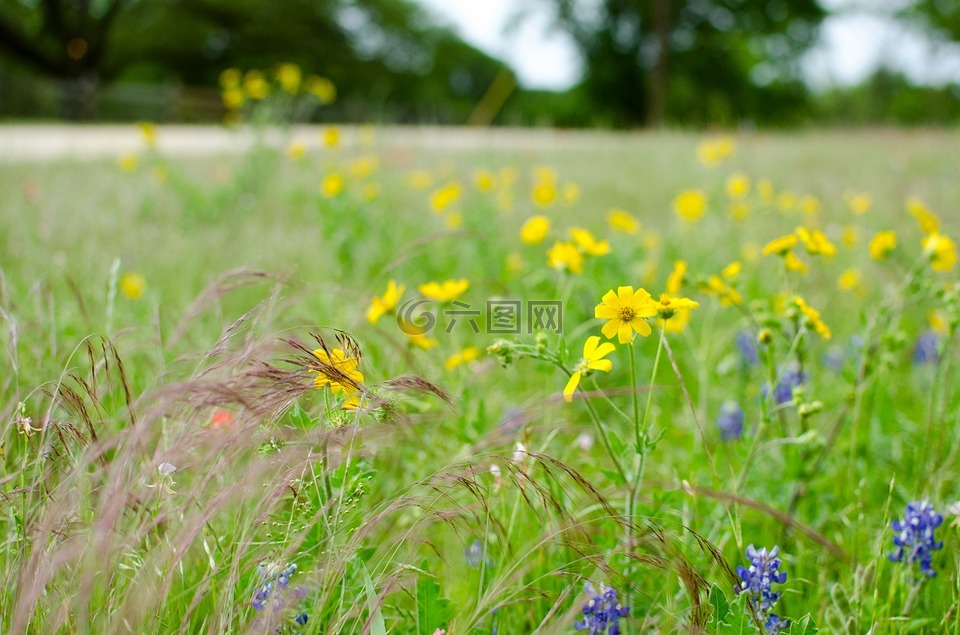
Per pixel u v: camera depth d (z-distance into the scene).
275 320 1.40
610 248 1.93
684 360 1.69
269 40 23.03
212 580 1.03
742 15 18.86
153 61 23.30
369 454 1.07
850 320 1.79
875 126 8.20
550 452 1.23
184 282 1.90
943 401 1.30
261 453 1.03
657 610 1.11
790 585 1.17
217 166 4.61
